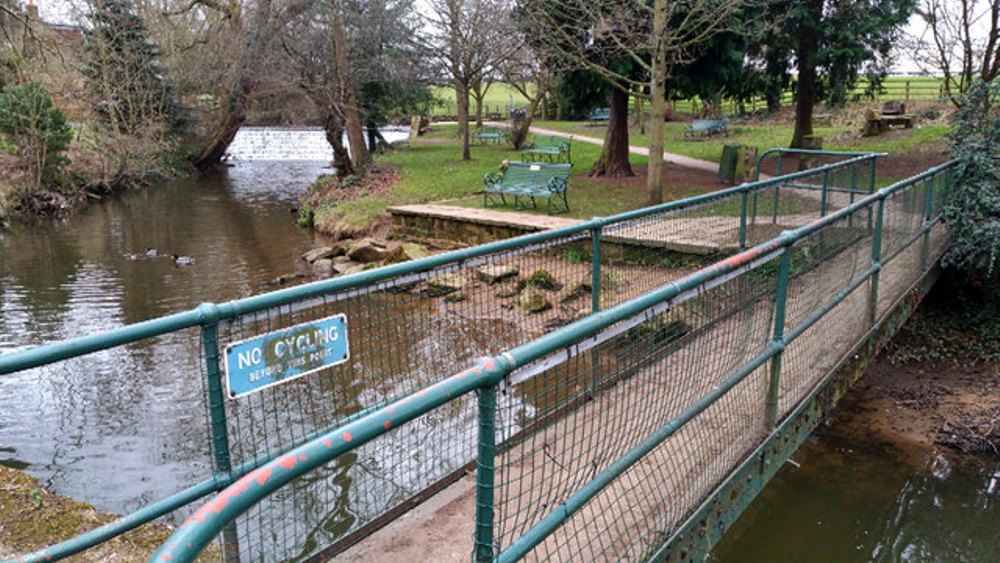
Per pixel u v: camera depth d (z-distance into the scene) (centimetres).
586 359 316
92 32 2508
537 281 788
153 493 545
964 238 859
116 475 572
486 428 180
